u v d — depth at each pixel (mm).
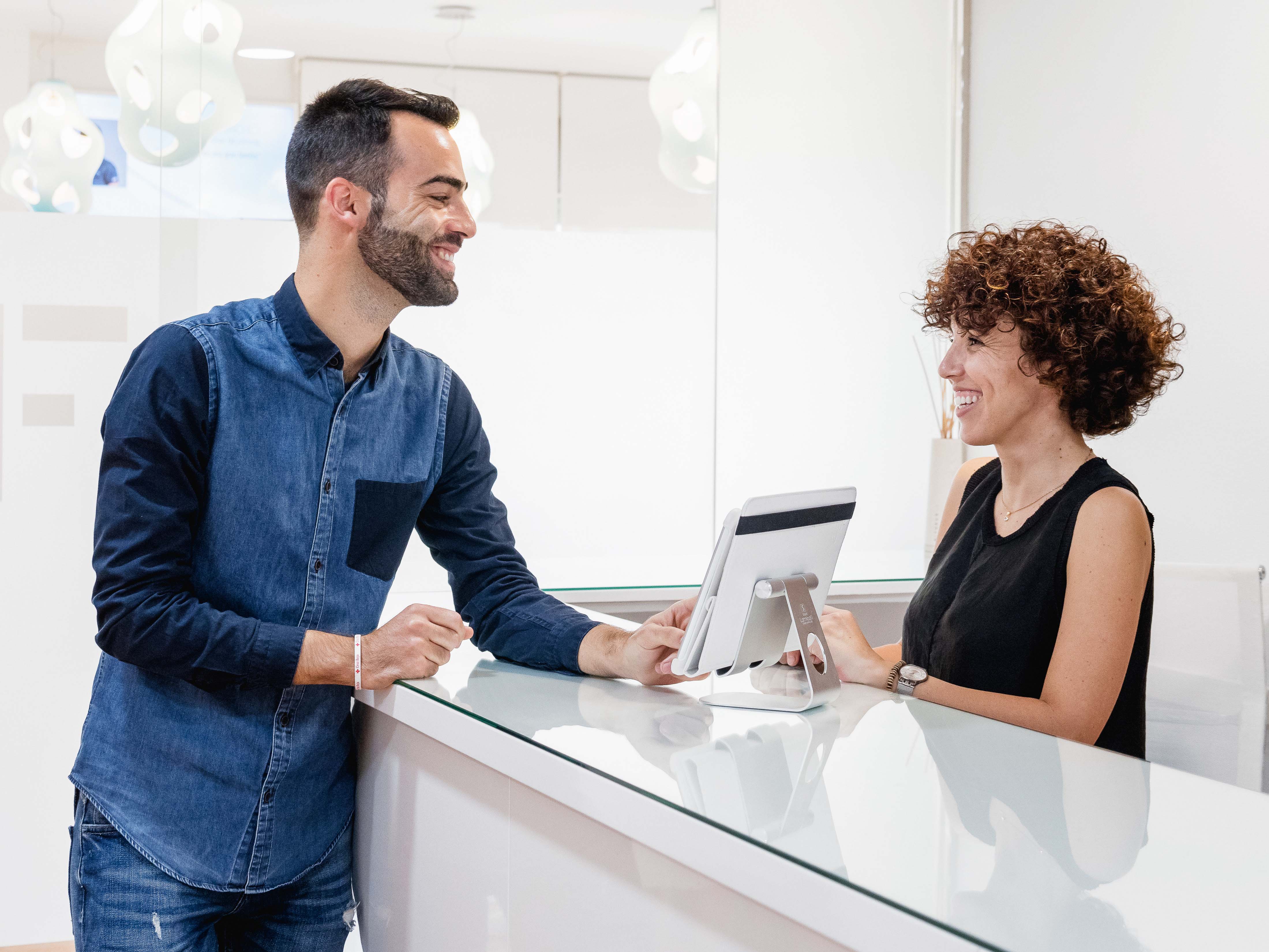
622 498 3078
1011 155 3270
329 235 1335
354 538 1397
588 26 2992
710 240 3127
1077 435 1543
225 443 1303
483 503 1572
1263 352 2484
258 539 1332
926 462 3408
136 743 1308
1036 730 1378
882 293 3365
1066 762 1007
